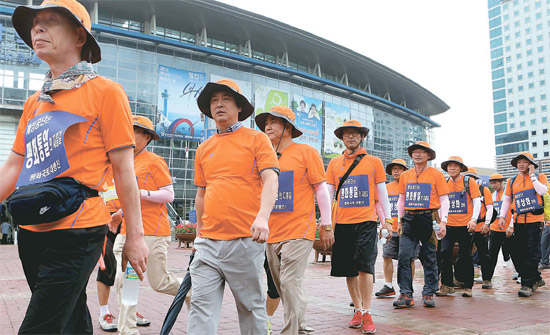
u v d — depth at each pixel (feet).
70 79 6.34
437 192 21.42
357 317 16.79
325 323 17.48
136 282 13.67
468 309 20.12
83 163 6.15
